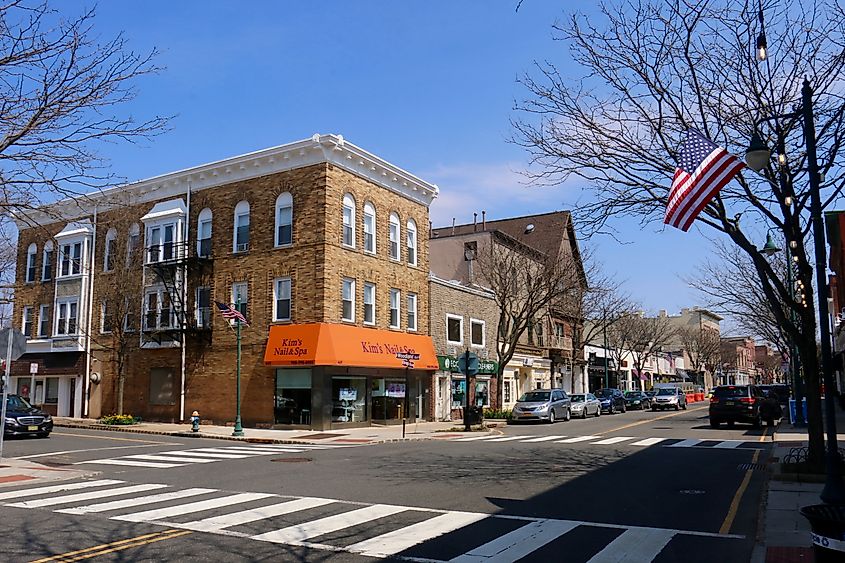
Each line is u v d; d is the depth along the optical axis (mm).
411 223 34625
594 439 24141
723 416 29375
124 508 11016
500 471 15289
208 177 32375
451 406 36469
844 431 25031
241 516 10273
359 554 8008
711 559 7789
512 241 43469
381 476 14617
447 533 9070
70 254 37469
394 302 32938
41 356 37875
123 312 33188
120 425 30844
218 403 30844
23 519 10180
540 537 8836
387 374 31844
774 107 13914
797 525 9375
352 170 30562
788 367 45312
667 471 15266
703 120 14195
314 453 20031
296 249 29328
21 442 23781
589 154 15547
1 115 12547
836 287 31672
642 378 76875
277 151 29875
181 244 32656
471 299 39281
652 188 15391
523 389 46469
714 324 103562
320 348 27578
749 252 14711
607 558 7809
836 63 13602
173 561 7703
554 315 51188
